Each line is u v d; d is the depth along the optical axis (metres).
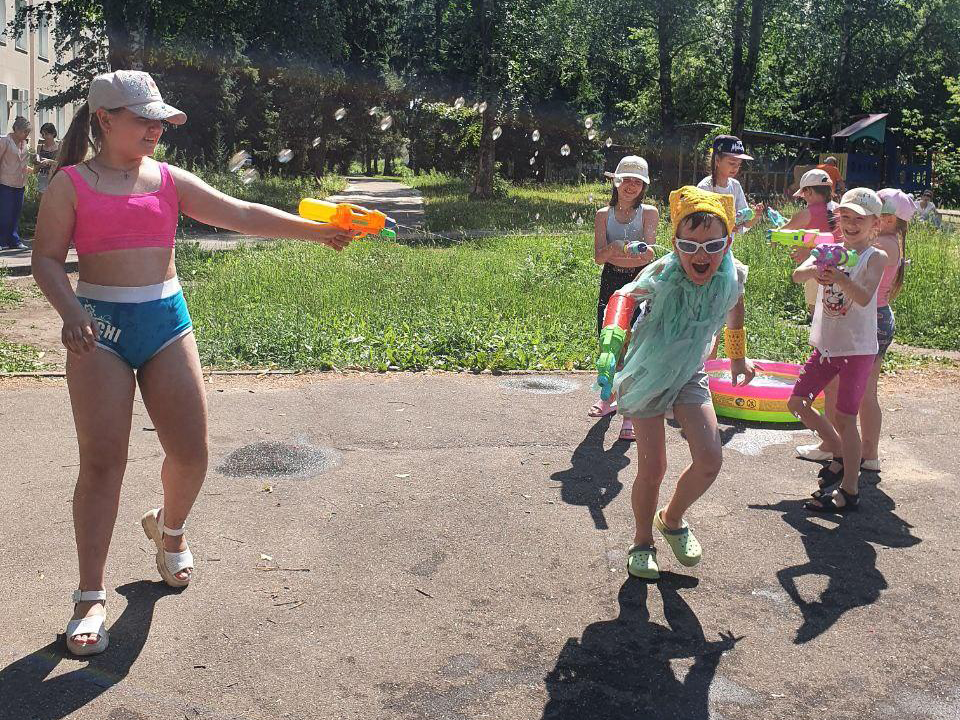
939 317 10.66
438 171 61.94
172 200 3.57
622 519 4.85
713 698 3.24
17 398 6.86
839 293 4.95
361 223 3.87
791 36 36.78
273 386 7.44
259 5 36.56
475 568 4.23
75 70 32.06
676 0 34.66
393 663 3.41
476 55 39.66
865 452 5.69
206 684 3.25
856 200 4.84
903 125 47.81
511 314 10.12
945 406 7.26
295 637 3.58
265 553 4.33
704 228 3.76
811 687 3.32
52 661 3.35
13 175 15.22
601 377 3.71
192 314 9.65
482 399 7.17
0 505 4.80
